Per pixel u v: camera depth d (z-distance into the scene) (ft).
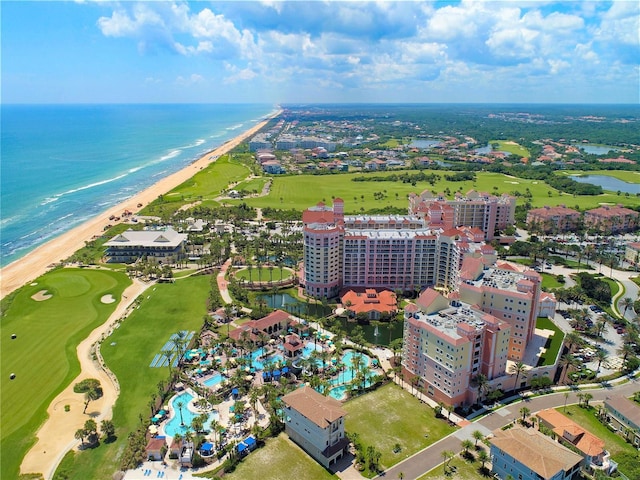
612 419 551.59
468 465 484.33
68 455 501.97
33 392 609.42
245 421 556.51
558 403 589.32
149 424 545.03
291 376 644.69
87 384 611.06
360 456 493.36
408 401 595.06
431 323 611.06
